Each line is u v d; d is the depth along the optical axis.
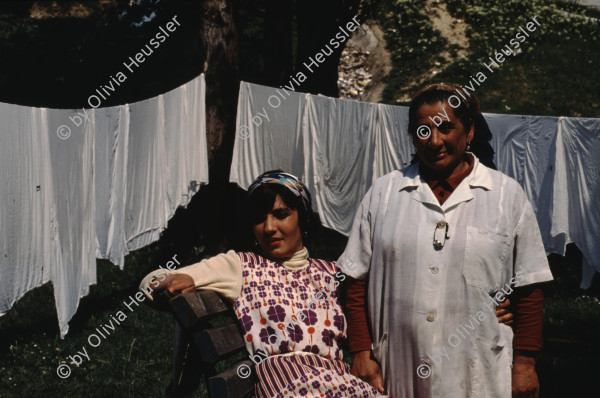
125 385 4.95
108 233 6.40
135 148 6.77
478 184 2.29
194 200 9.59
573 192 6.91
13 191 4.83
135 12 14.08
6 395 4.84
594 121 6.76
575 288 7.75
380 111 7.32
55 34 17.33
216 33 8.73
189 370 2.60
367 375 2.34
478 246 2.22
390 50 16.55
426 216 2.28
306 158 7.90
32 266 5.10
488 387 2.22
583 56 15.74
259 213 2.45
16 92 15.77
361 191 7.55
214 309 2.29
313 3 10.05
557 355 5.60
